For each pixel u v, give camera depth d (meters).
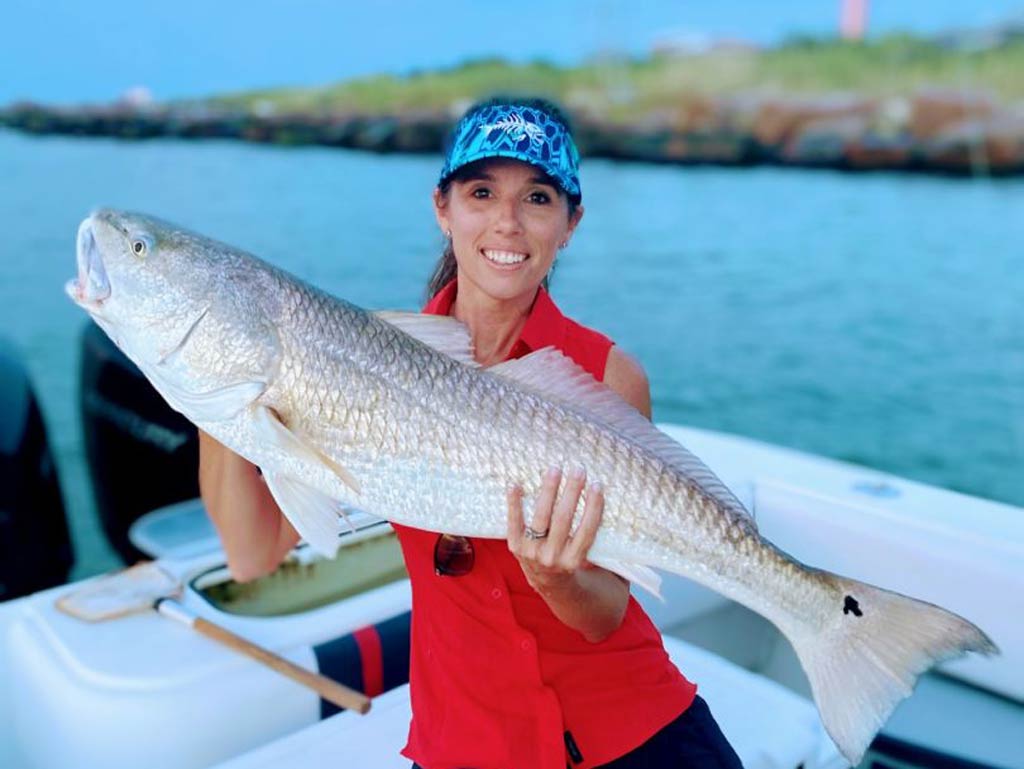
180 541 3.48
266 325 1.64
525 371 1.71
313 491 1.68
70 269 10.58
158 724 2.21
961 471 8.66
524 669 1.72
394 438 1.67
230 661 2.36
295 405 1.66
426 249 10.40
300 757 2.18
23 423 4.94
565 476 1.64
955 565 2.85
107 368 5.14
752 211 14.36
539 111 1.71
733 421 9.52
